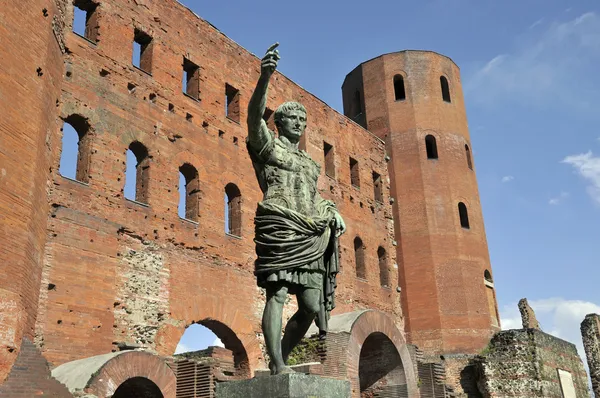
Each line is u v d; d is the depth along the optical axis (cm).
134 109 2384
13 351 1541
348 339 2300
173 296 2298
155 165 2403
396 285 3691
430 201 4116
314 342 2222
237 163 2806
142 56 2589
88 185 2122
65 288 1950
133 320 2128
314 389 707
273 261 764
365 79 4612
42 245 1883
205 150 2655
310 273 781
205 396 1991
